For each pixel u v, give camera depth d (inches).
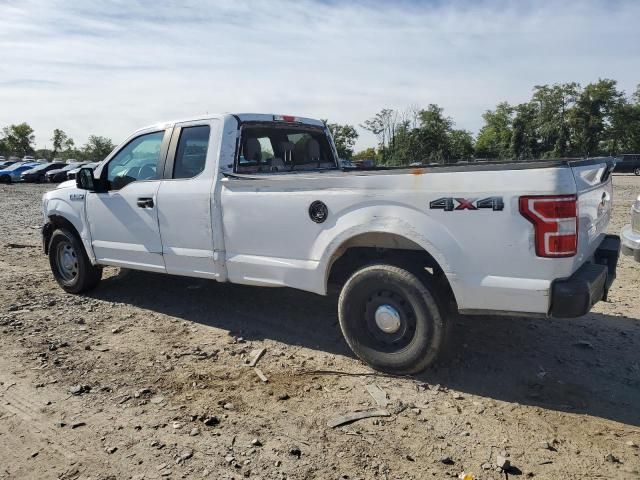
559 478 110.0
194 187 190.5
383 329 156.4
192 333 195.0
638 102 2775.6
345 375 158.2
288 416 135.1
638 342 179.8
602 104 2738.7
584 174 139.0
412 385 151.3
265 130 211.8
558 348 175.2
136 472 113.2
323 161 248.2
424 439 124.6
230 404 141.2
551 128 2805.1
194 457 118.2
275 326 200.4
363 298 158.2
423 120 2287.2
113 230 220.2
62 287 251.1
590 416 133.8
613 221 463.5
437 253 141.4
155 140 209.8
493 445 121.9
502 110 3233.3
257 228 175.5
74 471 113.8
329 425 130.6
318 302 227.0
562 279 130.4
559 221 126.2
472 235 136.8
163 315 215.6
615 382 151.8
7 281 271.3
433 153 2236.7
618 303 222.8
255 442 123.0
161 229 202.2
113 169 224.1
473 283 137.8
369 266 155.1
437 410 137.6
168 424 131.8
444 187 139.6
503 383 151.9
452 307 158.4
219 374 159.9
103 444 123.6
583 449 119.9
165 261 204.4
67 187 243.4
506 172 131.3
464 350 173.8
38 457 119.1
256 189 175.2
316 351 177.0
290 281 170.9
